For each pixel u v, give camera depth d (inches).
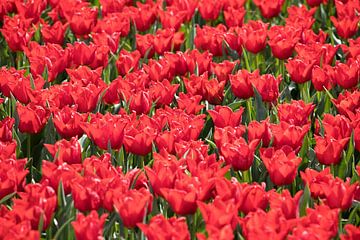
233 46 261.7
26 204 144.9
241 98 222.7
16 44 258.2
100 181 153.1
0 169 162.2
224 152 173.8
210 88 221.6
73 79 224.2
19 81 209.3
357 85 243.1
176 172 158.7
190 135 186.7
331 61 247.8
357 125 187.9
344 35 277.7
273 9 297.6
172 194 150.6
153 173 158.6
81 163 180.4
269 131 188.9
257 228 135.2
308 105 199.2
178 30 291.9
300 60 228.5
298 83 236.2
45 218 148.0
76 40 294.2
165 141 182.5
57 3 302.7
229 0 313.0
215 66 239.9
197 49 268.8
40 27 292.7
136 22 281.3
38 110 192.2
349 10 297.1
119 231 167.0
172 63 239.3
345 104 211.2
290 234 149.8
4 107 236.2
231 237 134.5
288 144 186.5
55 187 159.3
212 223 140.9
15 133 197.8
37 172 194.5
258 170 187.3
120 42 296.8
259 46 256.5
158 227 135.6
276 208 144.2
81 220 140.1
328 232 135.0
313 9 301.1
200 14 321.1
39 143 202.2
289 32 268.2
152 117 198.8
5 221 141.0
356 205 169.3
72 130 188.9
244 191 151.8
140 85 221.1
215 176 159.0
